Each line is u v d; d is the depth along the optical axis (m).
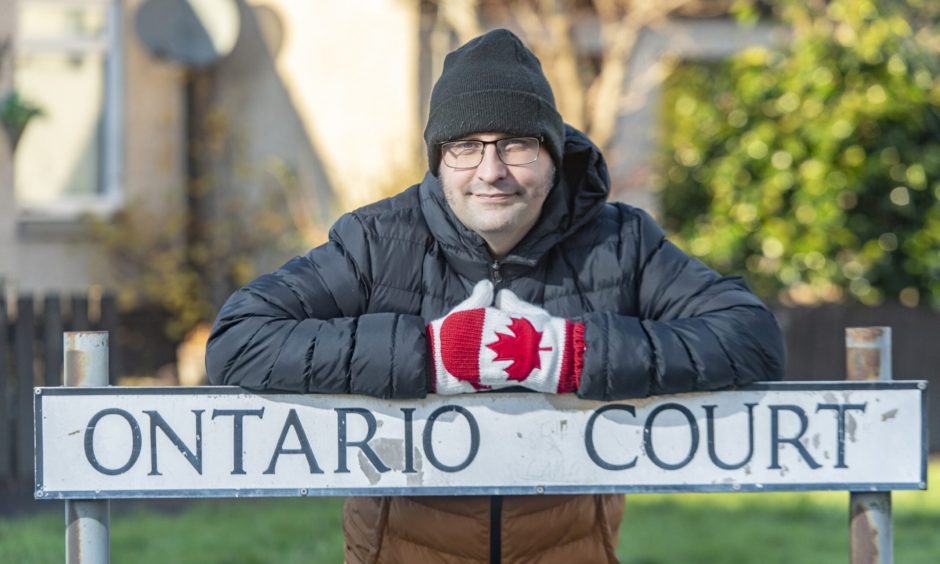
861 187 13.52
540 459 3.29
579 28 14.77
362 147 15.55
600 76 14.91
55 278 15.53
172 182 16.17
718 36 15.12
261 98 16.05
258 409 3.28
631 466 3.30
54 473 3.24
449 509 3.46
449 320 3.23
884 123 13.61
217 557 7.52
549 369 3.20
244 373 3.25
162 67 16.09
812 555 7.70
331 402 3.28
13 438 9.84
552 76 14.36
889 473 3.31
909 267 13.60
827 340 12.64
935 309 12.66
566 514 3.50
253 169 16.03
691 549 7.84
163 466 3.26
